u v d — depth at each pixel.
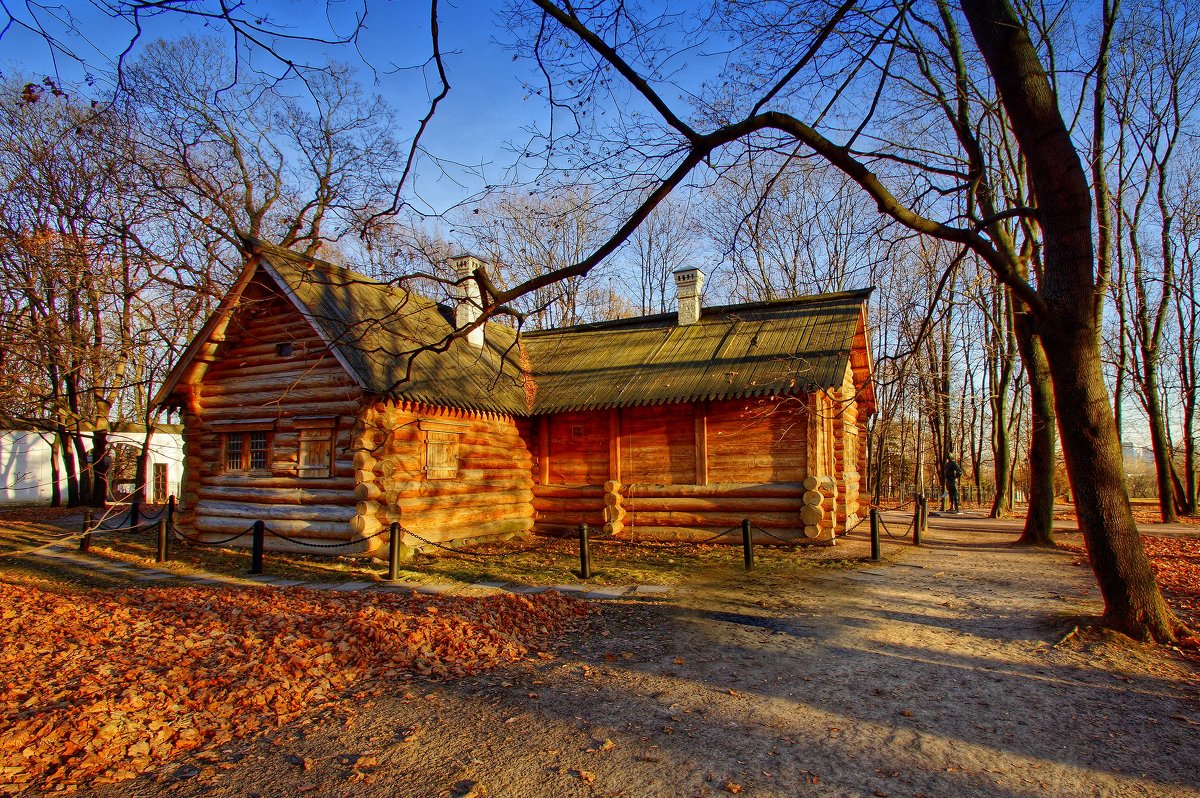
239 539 14.04
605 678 6.25
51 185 10.68
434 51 5.52
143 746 4.85
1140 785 4.17
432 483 13.55
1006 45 7.02
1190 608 8.37
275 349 14.15
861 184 6.34
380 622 7.58
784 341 15.70
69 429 12.98
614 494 15.72
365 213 9.71
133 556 13.21
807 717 5.27
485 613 8.20
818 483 14.16
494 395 15.53
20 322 10.23
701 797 4.07
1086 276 7.08
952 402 33.78
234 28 4.84
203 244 11.19
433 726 5.20
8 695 5.69
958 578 10.89
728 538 14.68
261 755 4.76
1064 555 13.45
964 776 4.30
